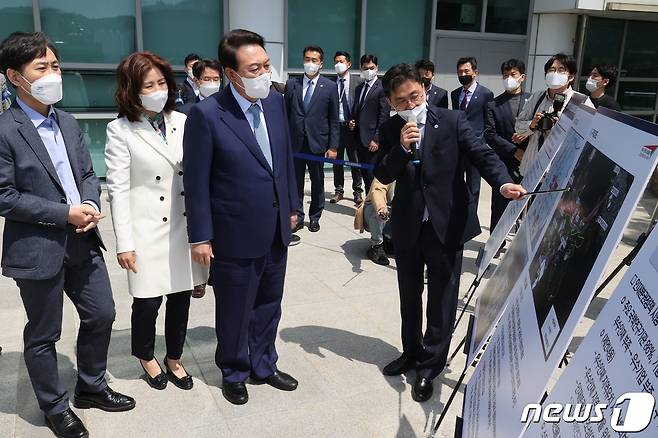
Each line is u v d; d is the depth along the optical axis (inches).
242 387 115.6
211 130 102.0
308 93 239.1
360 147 257.3
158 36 296.4
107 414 110.0
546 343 47.9
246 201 105.4
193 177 102.6
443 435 105.8
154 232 109.5
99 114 291.6
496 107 192.4
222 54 100.5
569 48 371.2
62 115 101.0
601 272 41.5
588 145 60.7
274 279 117.0
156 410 111.8
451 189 110.9
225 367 115.6
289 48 320.8
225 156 103.6
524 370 51.1
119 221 106.7
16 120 91.6
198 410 112.2
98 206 103.3
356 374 126.7
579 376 42.4
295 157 237.0
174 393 118.0
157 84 104.7
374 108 247.1
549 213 68.4
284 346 139.1
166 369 125.0
